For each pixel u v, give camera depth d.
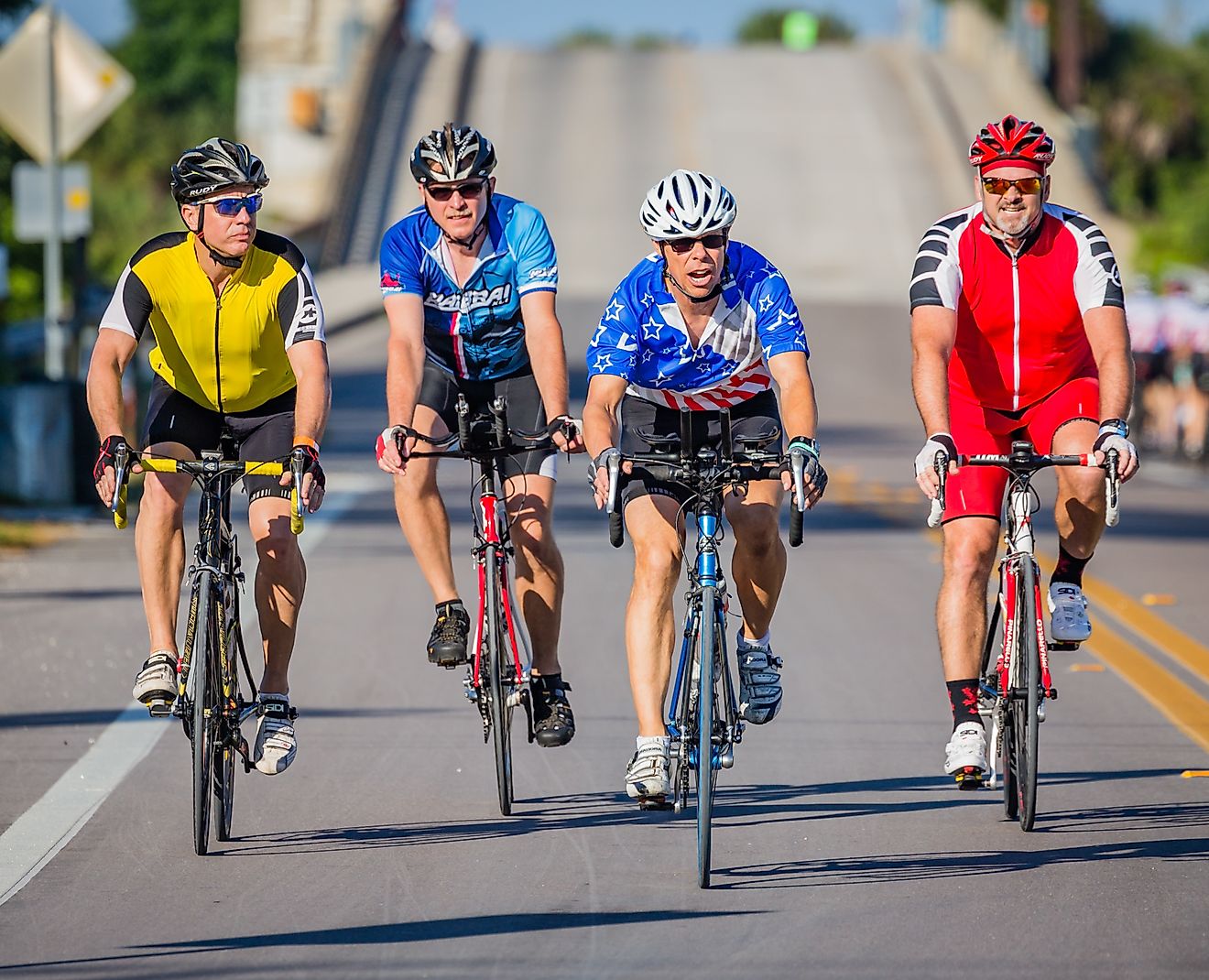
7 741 23.31
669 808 18.88
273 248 19.53
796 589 36.66
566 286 134.25
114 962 15.27
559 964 15.26
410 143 181.38
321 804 20.66
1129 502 56.47
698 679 18.72
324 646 29.95
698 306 19.22
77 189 50.16
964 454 19.83
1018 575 19.53
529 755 23.14
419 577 37.03
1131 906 16.91
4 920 16.39
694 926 16.30
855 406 89.94
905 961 15.34
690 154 181.12
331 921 16.39
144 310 19.38
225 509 19.50
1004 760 20.38
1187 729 24.70
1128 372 19.41
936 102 199.50
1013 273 20.00
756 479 18.67
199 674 18.28
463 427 20.06
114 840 19.05
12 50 49.44
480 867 18.17
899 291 140.62
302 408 18.91
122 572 37.28
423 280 20.97
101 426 18.80
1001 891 17.39
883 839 19.36
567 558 40.47
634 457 18.20
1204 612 34.44
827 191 171.25
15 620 31.69
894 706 26.00
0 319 67.56
